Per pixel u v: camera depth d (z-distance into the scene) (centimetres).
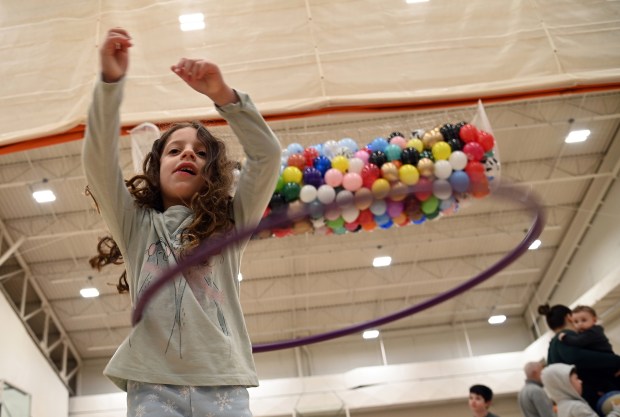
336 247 1557
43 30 650
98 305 1659
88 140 144
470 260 1672
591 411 333
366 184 555
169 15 663
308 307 1752
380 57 648
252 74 641
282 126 1211
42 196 1273
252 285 1661
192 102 614
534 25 663
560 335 376
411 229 1539
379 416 1669
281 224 135
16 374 1330
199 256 121
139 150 454
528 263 1684
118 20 656
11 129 605
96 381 1772
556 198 1518
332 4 675
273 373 1778
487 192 149
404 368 1666
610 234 1430
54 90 621
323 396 1648
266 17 668
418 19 667
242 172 158
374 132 666
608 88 644
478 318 1866
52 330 1736
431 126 666
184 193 160
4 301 1340
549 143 1373
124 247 152
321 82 636
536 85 632
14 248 1374
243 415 128
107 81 141
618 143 1375
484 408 540
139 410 122
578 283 1580
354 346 1822
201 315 136
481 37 659
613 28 661
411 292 1747
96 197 152
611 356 357
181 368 128
